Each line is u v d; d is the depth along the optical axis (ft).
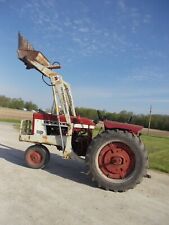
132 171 19.84
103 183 19.67
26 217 14.37
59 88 23.12
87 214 15.38
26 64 23.94
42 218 14.40
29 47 23.47
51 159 28.81
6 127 67.51
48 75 23.03
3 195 17.07
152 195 19.63
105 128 21.36
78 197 17.89
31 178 21.03
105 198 18.17
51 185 19.81
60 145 23.40
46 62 23.20
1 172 22.00
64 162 27.86
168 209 17.26
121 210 16.42
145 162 19.72
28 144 38.40
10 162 25.77
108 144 20.25
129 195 19.20
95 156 20.15
